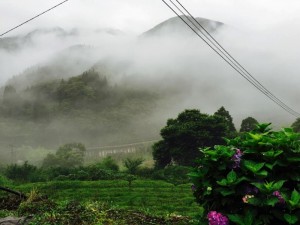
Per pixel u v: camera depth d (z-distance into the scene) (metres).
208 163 4.76
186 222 7.81
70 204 8.23
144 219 7.73
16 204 9.65
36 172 61.91
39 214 7.77
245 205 4.40
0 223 7.20
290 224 4.14
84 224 6.90
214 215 4.30
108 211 7.89
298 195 4.11
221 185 4.58
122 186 45.62
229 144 5.16
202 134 77.94
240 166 4.59
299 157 4.46
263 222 4.25
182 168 61.12
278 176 4.48
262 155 4.65
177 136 78.50
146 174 65.44
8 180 51.44
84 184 45.19
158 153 81.69
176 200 33.50
